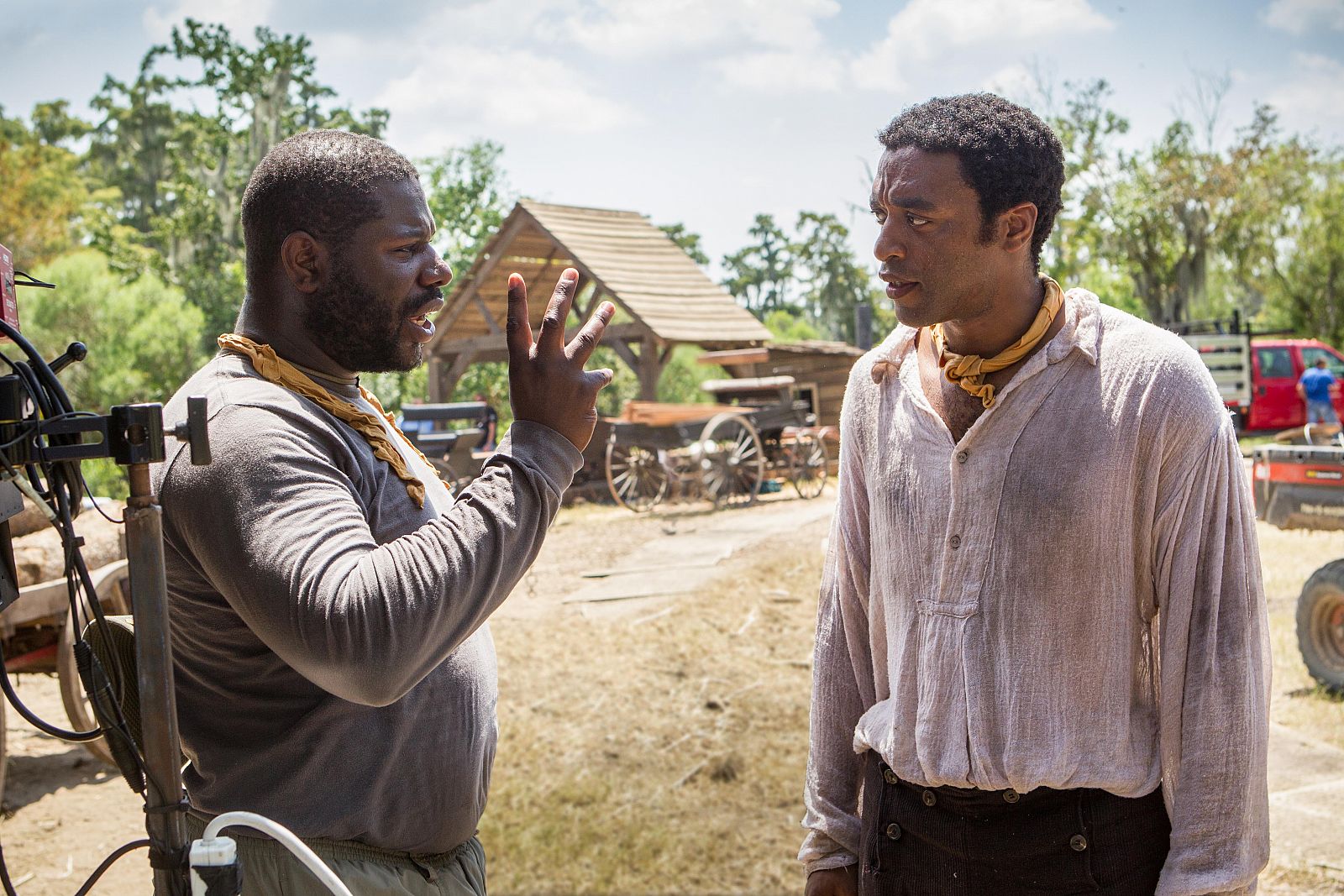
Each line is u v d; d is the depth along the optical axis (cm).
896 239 192
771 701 661
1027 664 191
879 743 211
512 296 174
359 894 180
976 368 197
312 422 173
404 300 185
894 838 211
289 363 184
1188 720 186
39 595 493
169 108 6153
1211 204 3428
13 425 143
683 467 1496
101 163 6222
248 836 177
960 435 201
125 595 534
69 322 2192
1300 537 1077
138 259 4084
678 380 2981
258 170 183
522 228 1898
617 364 3009
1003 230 190
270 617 155
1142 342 190
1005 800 196
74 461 153
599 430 1675
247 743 178
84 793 522
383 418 206
